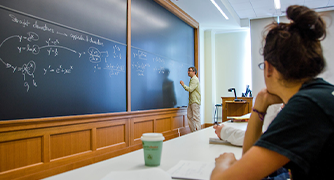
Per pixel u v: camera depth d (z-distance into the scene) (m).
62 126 2.61
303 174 0.50
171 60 5.19
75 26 2.79
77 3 2.83
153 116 4.37
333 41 5.69
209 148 1.05
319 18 0.52
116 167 0.78
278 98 0.78
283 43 0.54
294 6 0.56
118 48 3.50
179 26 5.62
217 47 7.37
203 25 6.68
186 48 6.02
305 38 0.53
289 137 0.47
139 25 4.05
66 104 2.66
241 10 6.07
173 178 0.68
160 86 4.70
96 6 3.11
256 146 0.50
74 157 2.73
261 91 0.83
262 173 0.48
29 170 2.27
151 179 0.64
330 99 0.49
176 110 5.30
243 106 4.94
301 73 0.54
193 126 5.31
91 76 3.00
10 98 2.14
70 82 2.71
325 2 5.41
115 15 3.46
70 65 2.72
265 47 0.60
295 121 0.48
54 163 2.50
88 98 2.95
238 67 7.13
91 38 3.02
